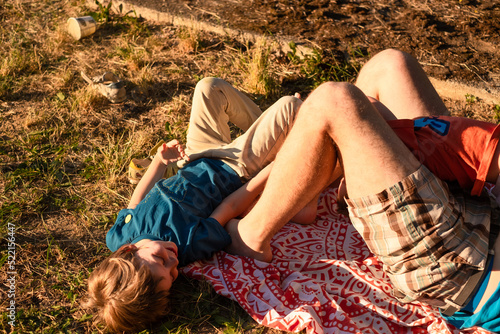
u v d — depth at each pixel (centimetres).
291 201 232
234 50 480
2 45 489
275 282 252
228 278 248
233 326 235
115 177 338
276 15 516
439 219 202
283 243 277
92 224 306
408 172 201
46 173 344
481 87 401
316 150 211
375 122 202
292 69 449
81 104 408
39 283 266
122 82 414
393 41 464
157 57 473
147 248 237
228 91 314
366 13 510
